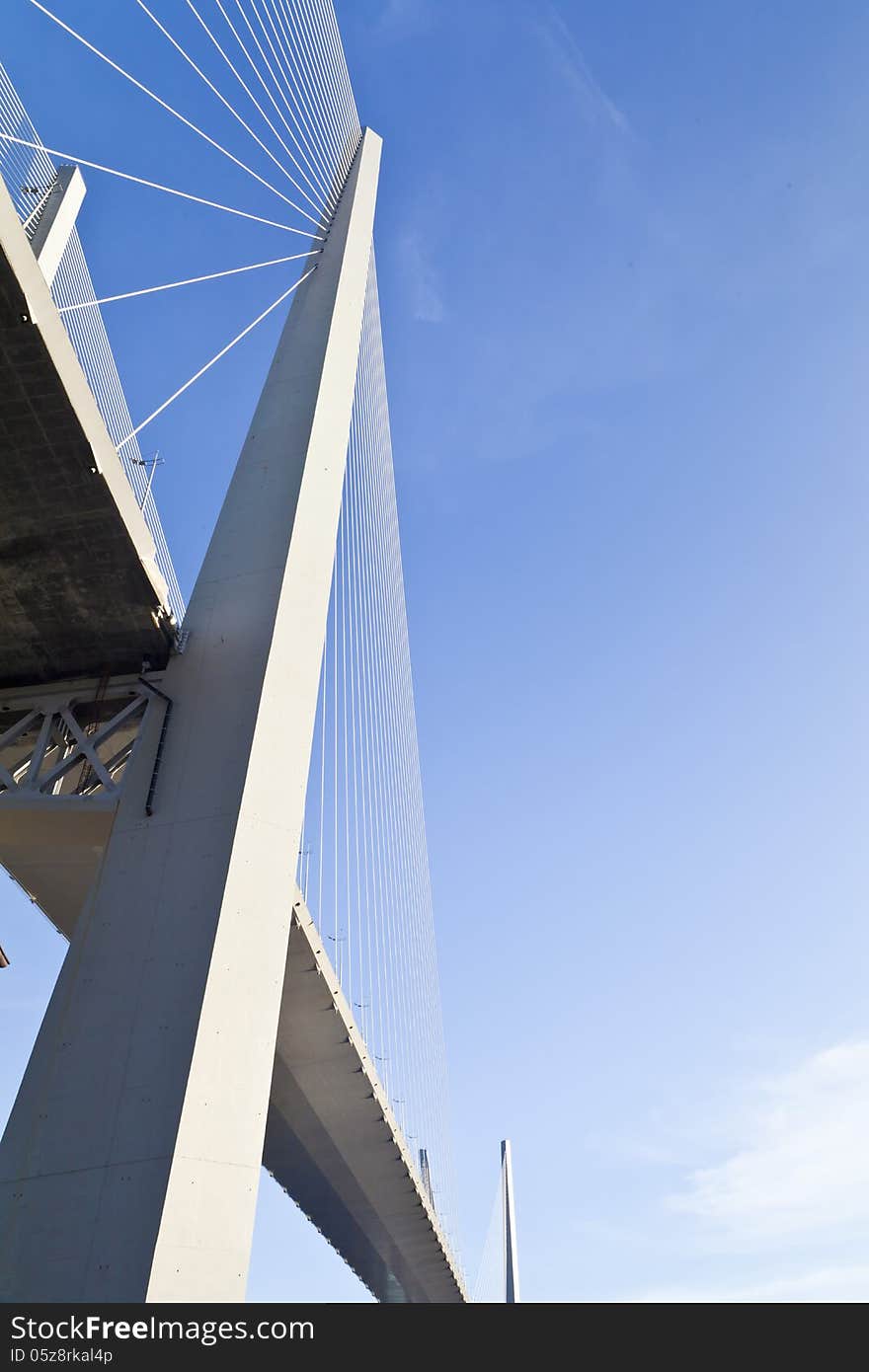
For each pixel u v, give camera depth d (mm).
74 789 23906
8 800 19516
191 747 19547
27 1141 15625
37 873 24125
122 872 18172
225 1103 15797
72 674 21578
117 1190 14867
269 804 18766
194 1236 14617
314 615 21516
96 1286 14047
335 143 33000
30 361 16125
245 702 19875
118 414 26812
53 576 19594
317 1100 28516
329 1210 34844
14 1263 14438
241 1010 16641
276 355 25984
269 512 22609
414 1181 33031
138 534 19094
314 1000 24797
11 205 15156
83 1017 16688
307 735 20078
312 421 23938
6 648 21109
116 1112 15594
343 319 26562
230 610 21328
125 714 20562
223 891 17453
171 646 20859
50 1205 14938
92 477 17812
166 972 16844
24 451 17438
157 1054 16016
